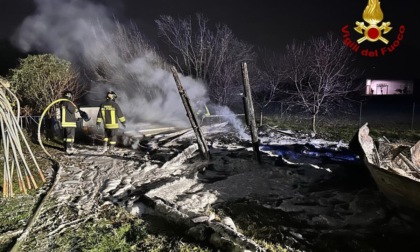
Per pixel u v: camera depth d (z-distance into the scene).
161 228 4.63
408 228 4.88
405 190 4.59
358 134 6.86
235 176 7.12
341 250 4.35
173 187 6.29
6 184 5.38
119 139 10.14
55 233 4.39
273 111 18.81
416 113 18.58
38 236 4.31
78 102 15.99
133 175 7.02
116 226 4.64
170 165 7.70
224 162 8.12
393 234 4.75
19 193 5.62
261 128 13.15
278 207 5.65
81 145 9.82
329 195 6.21
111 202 5.44
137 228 4.54
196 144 9.02
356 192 6.38
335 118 16.81
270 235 4.67
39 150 8.75
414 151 7.14
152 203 5.23
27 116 10.82
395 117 17.17
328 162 8.56
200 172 7.45
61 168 7.12
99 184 6.41
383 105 21.89
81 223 4.70
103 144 9.99
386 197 5.31
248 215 5.29
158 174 7.09
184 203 5.51
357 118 16.80
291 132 12.65
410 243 4.52
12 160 5.50
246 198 6.02
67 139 8.69
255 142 7.85
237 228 4.88
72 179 6.60
